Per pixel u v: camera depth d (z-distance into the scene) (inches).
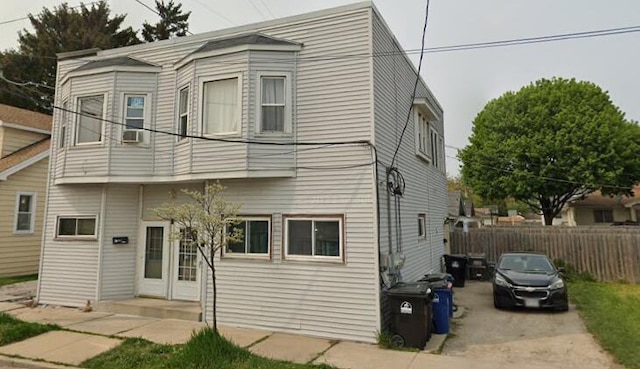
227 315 341.7
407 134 426.3
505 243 650.8
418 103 452.1
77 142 410.9
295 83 344.5
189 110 365.7
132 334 304.3
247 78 342.6
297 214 331.3
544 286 389.7
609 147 871.1
